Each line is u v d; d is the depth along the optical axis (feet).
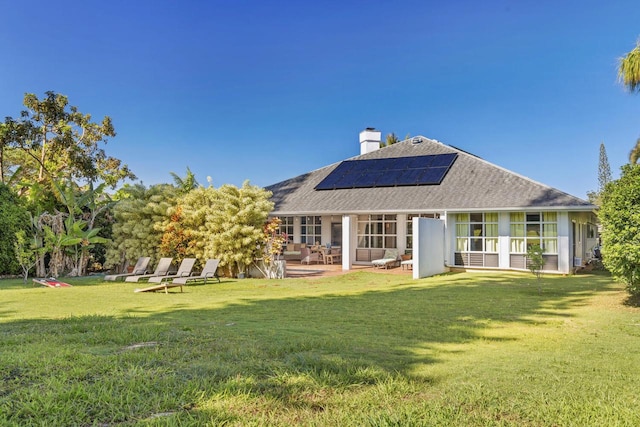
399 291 44.50
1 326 24.89
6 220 60.75
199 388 13.41
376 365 16.48
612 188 34.22
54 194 70.79
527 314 29.96
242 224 60.54
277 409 12.15
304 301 37.58
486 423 11.44
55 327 24.29
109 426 10.78
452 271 65.57
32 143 86.63
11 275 64.23
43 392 12.76
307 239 87.10
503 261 62.54
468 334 23.45
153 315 29.81
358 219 81.30
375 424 11.14
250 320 27.73
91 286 50.34
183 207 62.69
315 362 16.49
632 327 25.53
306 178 89.51
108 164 110.63
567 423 11.59
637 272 31.40
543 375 15.75
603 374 16.10
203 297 41.04
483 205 60.85
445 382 14.79
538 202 58.18
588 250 83.61
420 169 76.69
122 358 16.61
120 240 67.97
